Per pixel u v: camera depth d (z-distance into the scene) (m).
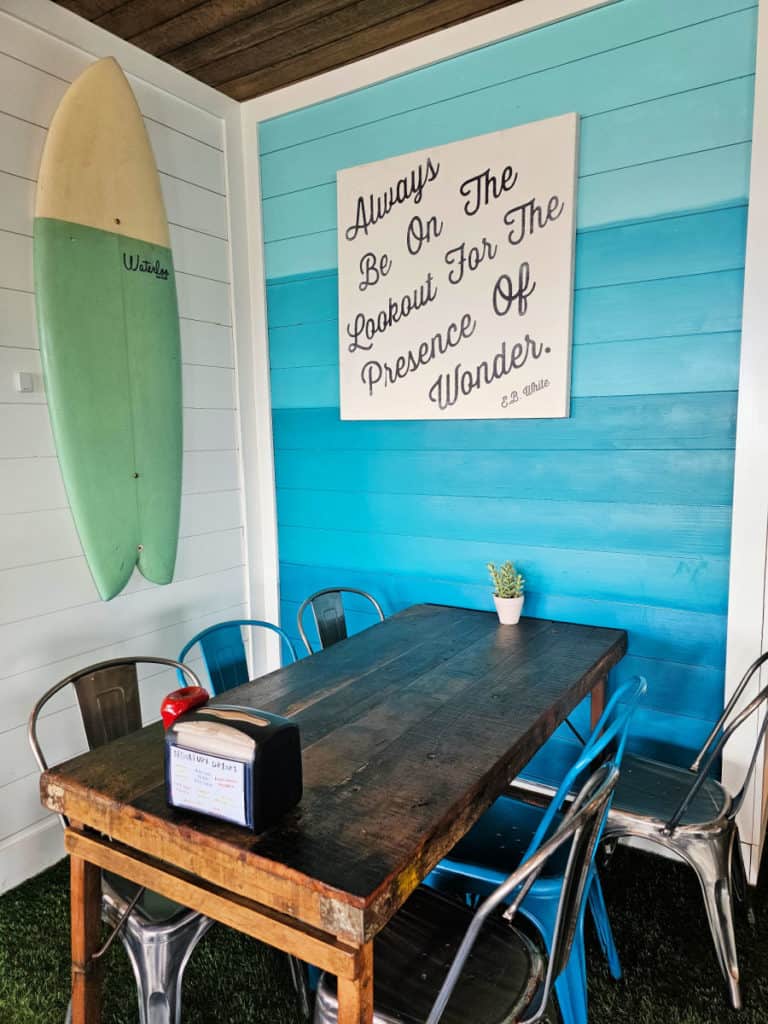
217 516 2.71
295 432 2.76
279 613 2.93
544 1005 1.08
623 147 1.97
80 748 2.21
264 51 2.31
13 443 1.97
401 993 1.09
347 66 2.40
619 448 2.08
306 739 1.37
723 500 1.95
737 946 1.72
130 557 2.27
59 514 2.12
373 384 2.48
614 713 2.16
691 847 1.55
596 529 2.15
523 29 2.06
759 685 1.93
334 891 0.91
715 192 1.86
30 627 2.05
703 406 1.94
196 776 1.07
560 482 2.19
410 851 0.99
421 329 2.34
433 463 2.43
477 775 1.21
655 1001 1.56
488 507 2.34
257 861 0.98
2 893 1.97
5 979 1.64
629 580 2.12
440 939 1.21
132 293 2.23
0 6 1.87
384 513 2.57
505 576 2.15
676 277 1.94
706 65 1.83
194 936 1.30
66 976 1.65
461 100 2.21
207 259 2.59
